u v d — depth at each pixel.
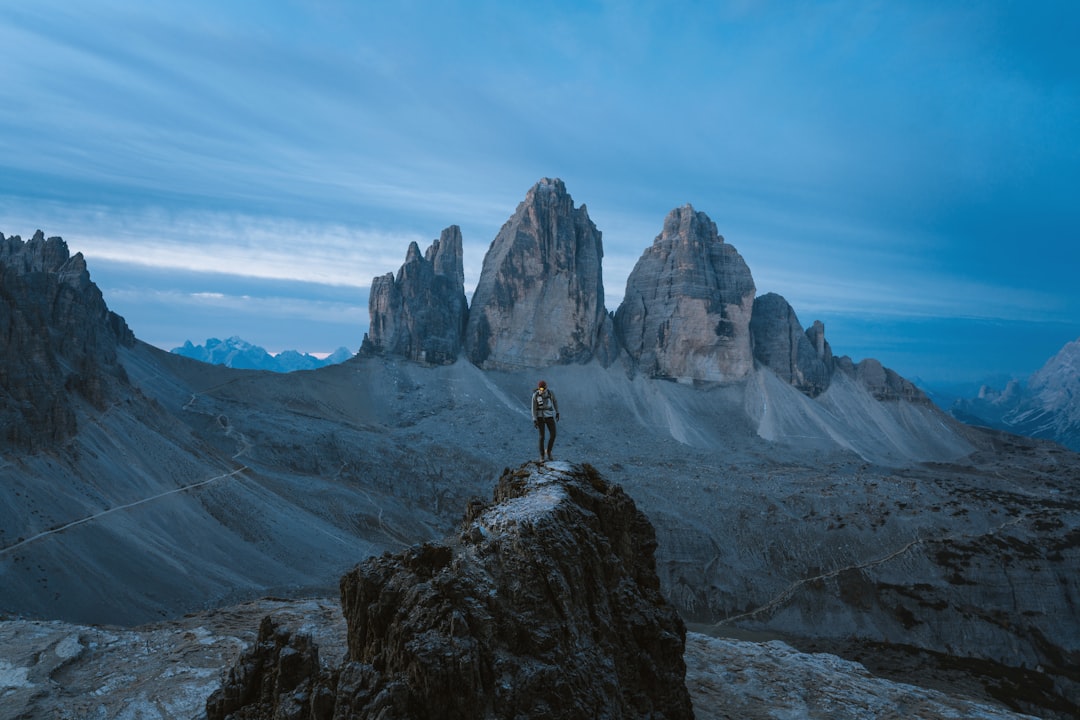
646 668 17.08
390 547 110.31
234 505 96.88
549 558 15.62
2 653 25.77
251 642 27.44
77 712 21.75
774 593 119.31
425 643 13.70
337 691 14.08
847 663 31.50
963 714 26.78
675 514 135.62
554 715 13.91
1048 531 136.25
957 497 151.75
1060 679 103.69
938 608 115.31
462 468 157.38
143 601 67.38
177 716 21.38
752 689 25.73
